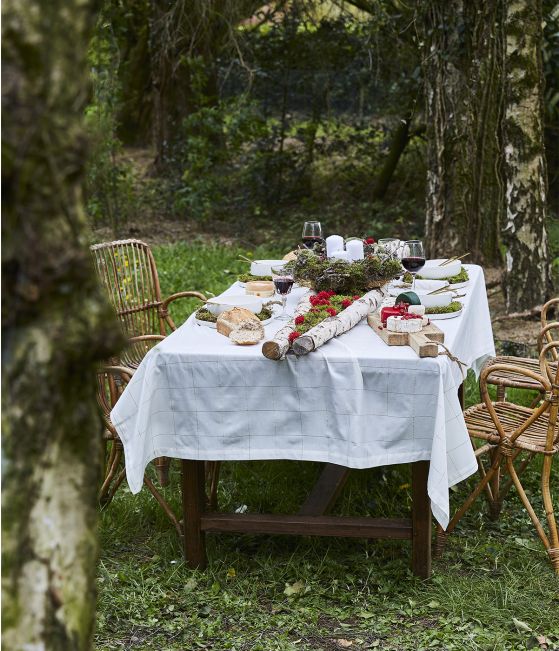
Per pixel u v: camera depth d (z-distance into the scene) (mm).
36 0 945
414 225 10422
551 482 4203
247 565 3451
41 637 1067
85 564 1125
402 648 2877
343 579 3338
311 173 11875
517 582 3262
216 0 10195
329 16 11109
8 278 997
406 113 10656
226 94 11992
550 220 8789
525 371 3305
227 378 3131
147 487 3912
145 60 13922
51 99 969
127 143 15375
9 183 965
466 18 7570
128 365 4332
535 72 6465
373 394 3062
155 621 3061
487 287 7785
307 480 4191
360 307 3547
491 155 8125
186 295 4441
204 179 10953
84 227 1042
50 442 1060
